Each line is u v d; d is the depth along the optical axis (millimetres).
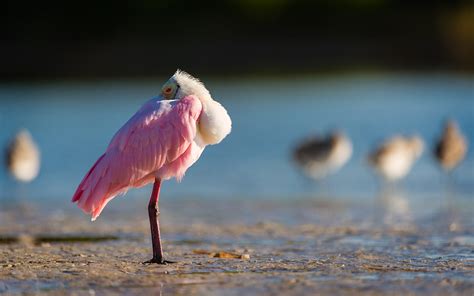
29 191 21641
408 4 71312
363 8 71250
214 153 29844
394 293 8398
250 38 68688
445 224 14508
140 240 12867
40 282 9070
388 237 12891
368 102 45781
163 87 10719
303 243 12336
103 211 17328
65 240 12898
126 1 68625
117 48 67125
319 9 70750
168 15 69938
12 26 67375
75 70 65812
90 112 42531
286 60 68062
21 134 22406
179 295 8391
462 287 8641
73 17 68312
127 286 8836
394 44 68062
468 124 35188
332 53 68250
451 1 70625
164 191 21328
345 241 12500
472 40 66812
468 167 25000
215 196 20312
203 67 67062
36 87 57312
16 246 12180
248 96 50906
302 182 23578
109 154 10281
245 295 8359
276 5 70688
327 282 8953
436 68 65750
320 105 45375
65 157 28672
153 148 10234
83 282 9047
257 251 11508
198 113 10383
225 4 70938
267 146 31578
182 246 12164
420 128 34969
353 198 19875
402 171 22641
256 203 18766
